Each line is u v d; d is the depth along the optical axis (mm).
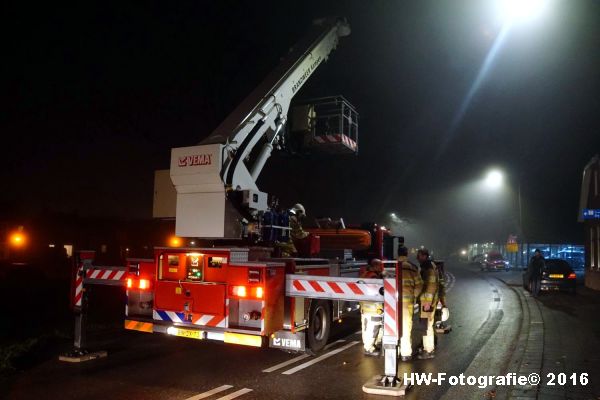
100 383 6590
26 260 31781
